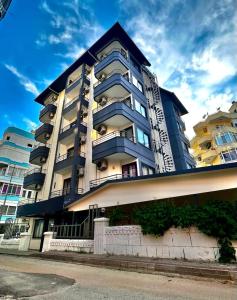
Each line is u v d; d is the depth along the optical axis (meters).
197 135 36.09
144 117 19.84
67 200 16.22
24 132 39.31
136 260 7.71
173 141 22.52
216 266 6.30
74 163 17.91
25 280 5.95
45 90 28.25
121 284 5.52
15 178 34.62
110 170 16.75
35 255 12.01
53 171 20.31
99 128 18.58
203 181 9.71
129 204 11.98
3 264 9.92
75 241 11.56
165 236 8.34
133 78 21.08
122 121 17.91
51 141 23.77
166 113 24.72
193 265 6.52
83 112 21.50
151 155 18.30
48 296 4.56
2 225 24.62
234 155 27.42
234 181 9.04
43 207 16.86
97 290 4.96
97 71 21.16
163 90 26.03
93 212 12.68
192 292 4.73
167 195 10.39
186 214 7.95
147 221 8.69
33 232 19.94
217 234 7.18
